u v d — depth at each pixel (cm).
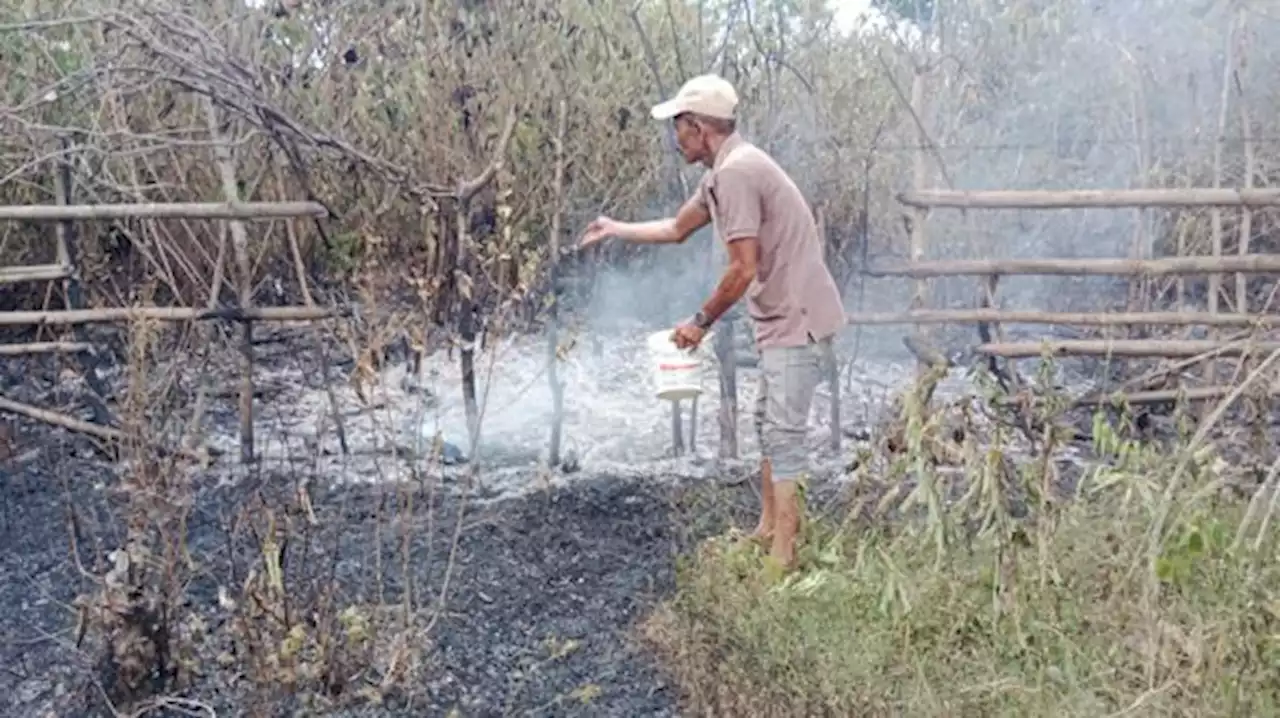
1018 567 316
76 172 499
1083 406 502
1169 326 542
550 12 555
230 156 479
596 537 427
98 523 434
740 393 589
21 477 474
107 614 317
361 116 545
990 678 287
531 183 574
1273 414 465
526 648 352
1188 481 353
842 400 587
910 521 361
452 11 534
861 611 329
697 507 443
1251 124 597
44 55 525
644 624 363
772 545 379
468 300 474
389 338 464
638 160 632
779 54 539
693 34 616
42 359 566
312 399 572
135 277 574
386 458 498
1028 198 476
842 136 612
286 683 312
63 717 317
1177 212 616
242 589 339
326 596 333
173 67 459
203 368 477
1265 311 466
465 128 525
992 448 324
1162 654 277
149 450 337
